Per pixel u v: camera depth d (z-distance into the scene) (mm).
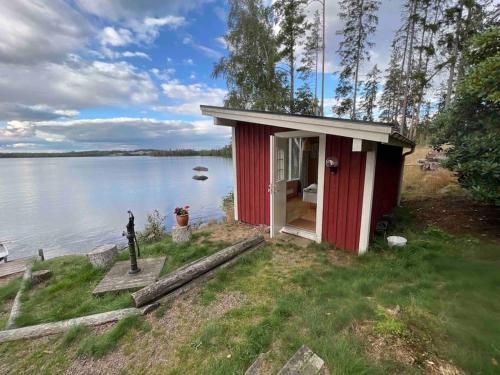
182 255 3844
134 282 3062
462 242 3477
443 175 7375
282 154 4555
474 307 1937
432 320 1803
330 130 3336
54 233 8383
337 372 1376
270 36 10055
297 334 1824
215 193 14367
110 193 15133
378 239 3918
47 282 3391
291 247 4016
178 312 2434
